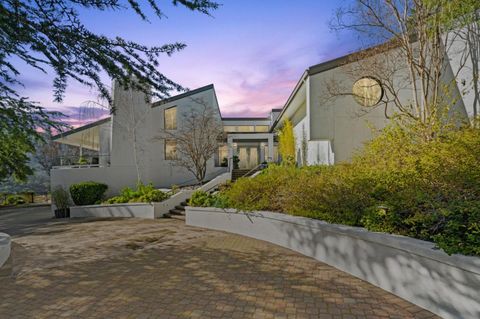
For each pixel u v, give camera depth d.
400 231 3.97
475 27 8.05
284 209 6.68
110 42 4.29
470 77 8.27
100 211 13.77
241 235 7.74
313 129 9.82
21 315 3.41
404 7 8.29
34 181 26.89
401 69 9.30
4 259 5.44
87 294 3.97
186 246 6.63
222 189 10.37
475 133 5.06
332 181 5.84
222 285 4.20
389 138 6.59
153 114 17.81
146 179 17.27
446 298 3.06
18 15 3.77
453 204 3.39
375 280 4.06
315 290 3.95
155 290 4.07
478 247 2.88
